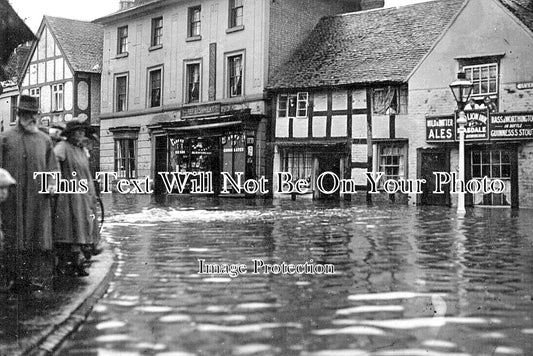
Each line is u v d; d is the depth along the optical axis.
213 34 28.14
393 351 3.91
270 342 4.12
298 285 6.04
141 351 3.97
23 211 5.61
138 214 15.45
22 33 14.38
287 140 24.98
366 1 29.34
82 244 6.36
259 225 12.29
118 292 5.77
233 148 26.11
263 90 25.78
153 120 30.67
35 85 37.16
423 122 21.08
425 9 25.36
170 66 29.98
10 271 5.57
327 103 24.05
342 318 4.74
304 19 27.66
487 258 7.67
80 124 6.47
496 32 19.67
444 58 20.69
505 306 5.09
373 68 23.34
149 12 31.03
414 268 6.95
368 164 22.98
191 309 5.08
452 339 4.16
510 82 19.44
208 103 28.05
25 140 5.72
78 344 4.14
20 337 4.14
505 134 19.33
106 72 33.44
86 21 37.91
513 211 17.17
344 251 8.35
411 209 17.92
